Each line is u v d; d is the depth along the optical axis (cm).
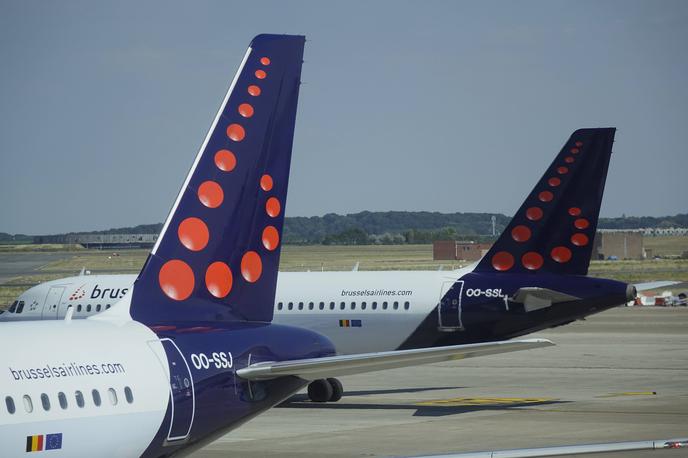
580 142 12650
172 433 5538
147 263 6081
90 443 5044
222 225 6366
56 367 5047
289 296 13638
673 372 15000
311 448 9169
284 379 6212
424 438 9650
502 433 9825
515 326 12688
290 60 6712
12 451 4694
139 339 5622
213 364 5862
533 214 12800
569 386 13662
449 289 12975
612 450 5903
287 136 6700
